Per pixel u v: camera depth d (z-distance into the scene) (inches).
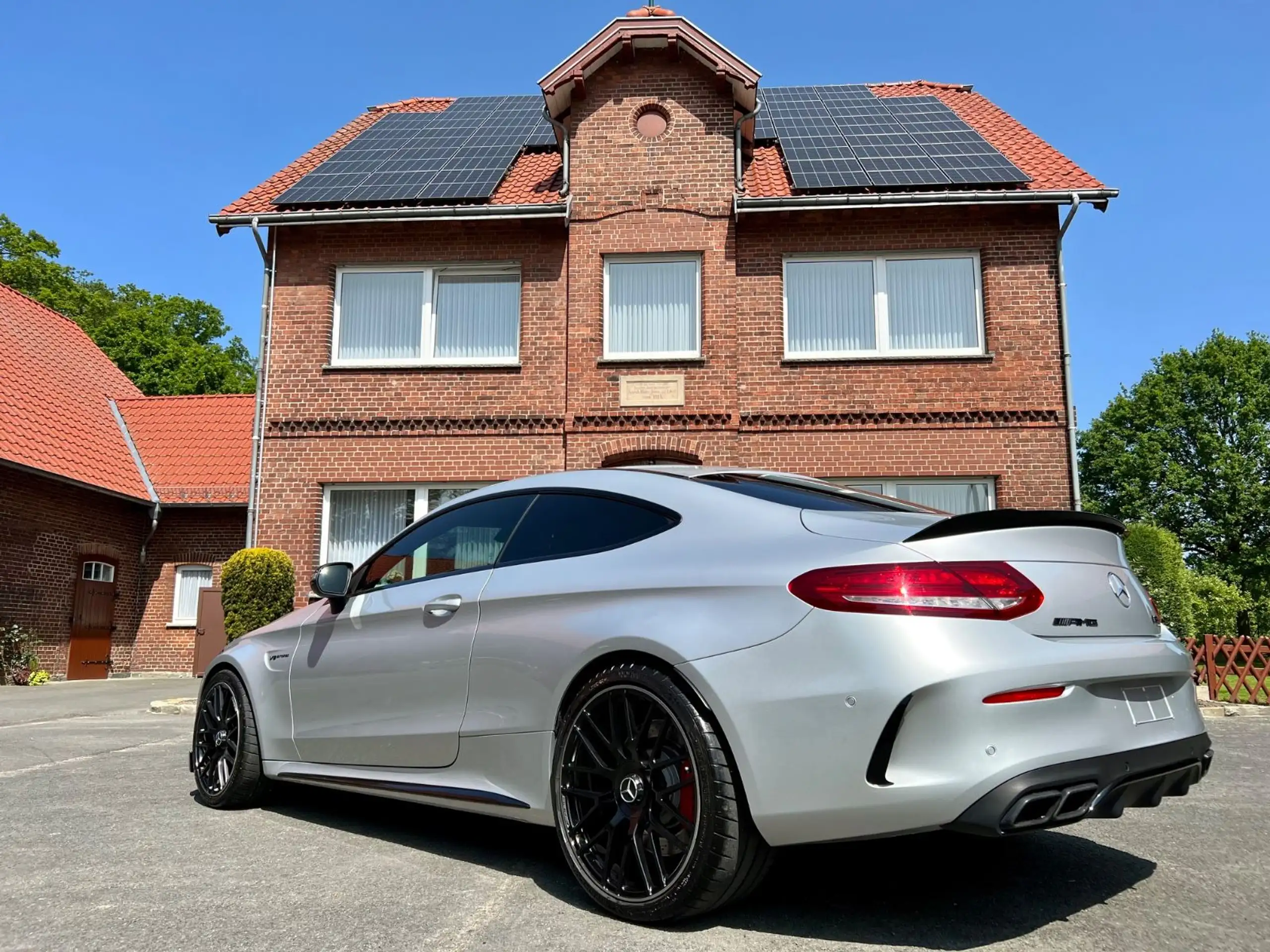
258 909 118.3
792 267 487.5
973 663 99.6
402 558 163.9
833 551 111.2
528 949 104.0
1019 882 130.6
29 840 154.3
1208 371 1604.3
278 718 173.3
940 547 106.4
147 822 168.1
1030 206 472.1
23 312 775.7
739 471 147.9
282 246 503.8
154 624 688.4
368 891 126.2
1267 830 164.6
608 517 137.3
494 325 498.6
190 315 1723.7
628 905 112.6
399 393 488.4
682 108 494.9
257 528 483.8
